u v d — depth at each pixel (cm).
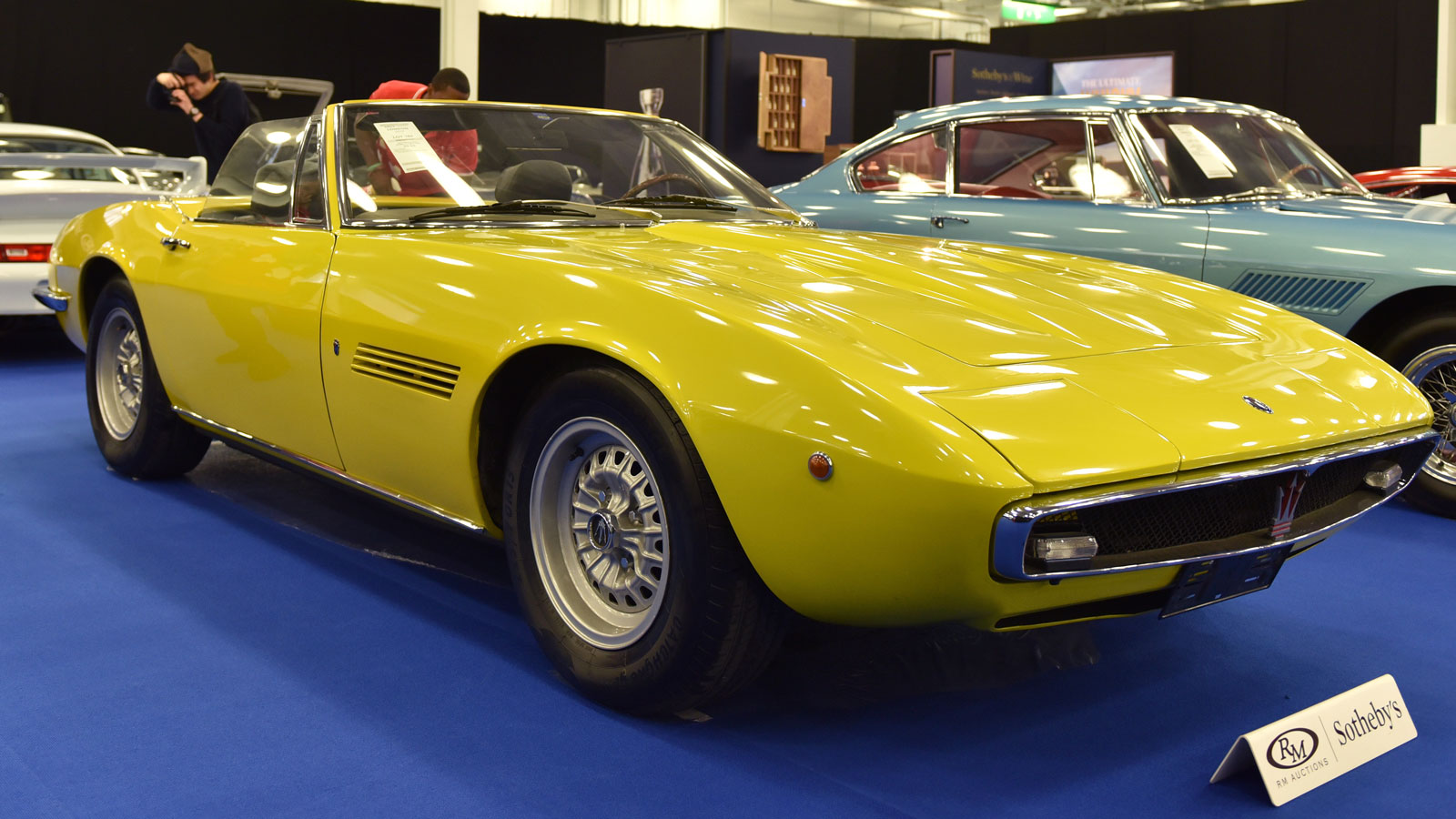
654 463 191
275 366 270
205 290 295
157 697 212
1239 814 179
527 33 1561
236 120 590
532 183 284
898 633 250
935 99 1088
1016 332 200
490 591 274
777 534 176
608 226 269
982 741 202
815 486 170
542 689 219
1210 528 187
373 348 239
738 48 902
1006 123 459
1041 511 161
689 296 193
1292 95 1565
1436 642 256
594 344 194
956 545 164
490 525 229
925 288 220
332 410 254
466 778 184
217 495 354
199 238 305
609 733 201
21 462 391
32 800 175
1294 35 1550
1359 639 257
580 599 216
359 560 295
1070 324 210
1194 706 219
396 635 245
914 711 213
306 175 275
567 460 215
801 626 243
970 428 166
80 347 388
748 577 188
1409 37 1465
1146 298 237
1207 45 1616
